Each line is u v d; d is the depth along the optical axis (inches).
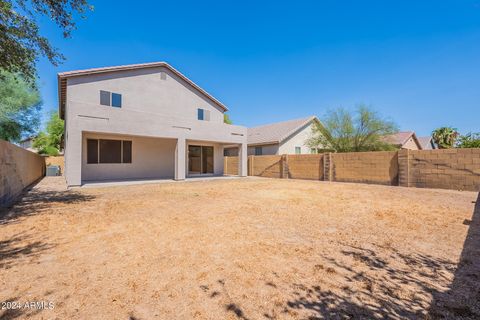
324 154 598.2
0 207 262.8
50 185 466.6
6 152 288.0
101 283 106.4
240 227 194.1
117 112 454.0
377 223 208.1
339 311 88.1
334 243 159.3
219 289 102.7
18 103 624.4
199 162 714.2
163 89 617.0
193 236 170.2
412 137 1047.6
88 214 233.0
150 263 126.7
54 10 255.9
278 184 516.7
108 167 541.3
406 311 87.8
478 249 146.8
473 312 86.6
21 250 143.5
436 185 428.1
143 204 283.4
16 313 85.5
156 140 612.4
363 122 737.0
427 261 131.0
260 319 83.8
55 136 1142.3
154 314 86.1
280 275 115.3
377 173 507.2
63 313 86.0
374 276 114.7
